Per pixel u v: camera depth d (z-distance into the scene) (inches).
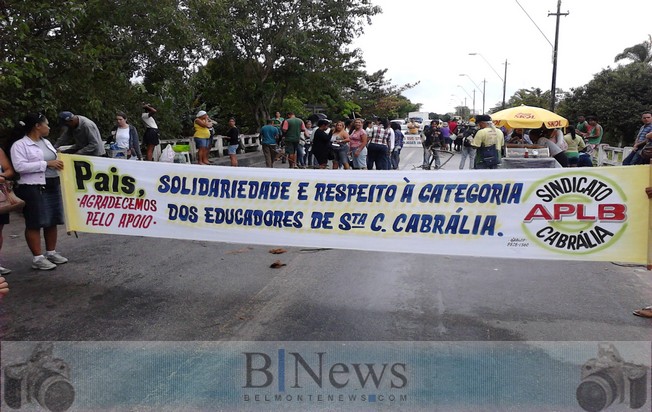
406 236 203.8
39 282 224.1
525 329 176.9
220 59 852.6
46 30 428.8
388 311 192.7
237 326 179.0
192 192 221.8
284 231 214.8
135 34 496.1
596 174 185.3
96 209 231.6
